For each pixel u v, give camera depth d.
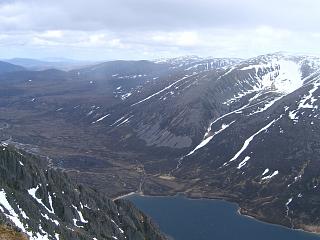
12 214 108.56
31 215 116.94
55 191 147.88
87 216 152.50
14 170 138.12
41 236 109.31
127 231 165.62
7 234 87.12
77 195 160.00
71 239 123.94
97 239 140.88
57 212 140.75
